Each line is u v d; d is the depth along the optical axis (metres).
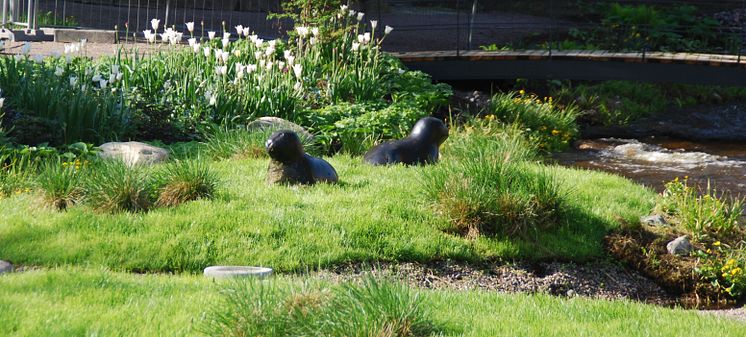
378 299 6.35
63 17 24.42
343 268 9.01
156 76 15.93
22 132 13.05
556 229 10.47
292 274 8.70
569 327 6.88
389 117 15.93
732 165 17.27
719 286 10.10
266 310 6.20
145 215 9.53
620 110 22.34
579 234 10.52
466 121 18.70
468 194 10.21
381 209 10.22
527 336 6.52
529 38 27.56
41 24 23.70
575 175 13.00
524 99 20.61
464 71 21.36
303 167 11.14
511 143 14.95
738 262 10.42
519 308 7.51
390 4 29.78
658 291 10.04
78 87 14.16
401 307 6.37
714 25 27.97
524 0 31.45
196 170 10.36
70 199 9.92
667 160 17.91
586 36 27.67
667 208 11.91
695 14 29.11
